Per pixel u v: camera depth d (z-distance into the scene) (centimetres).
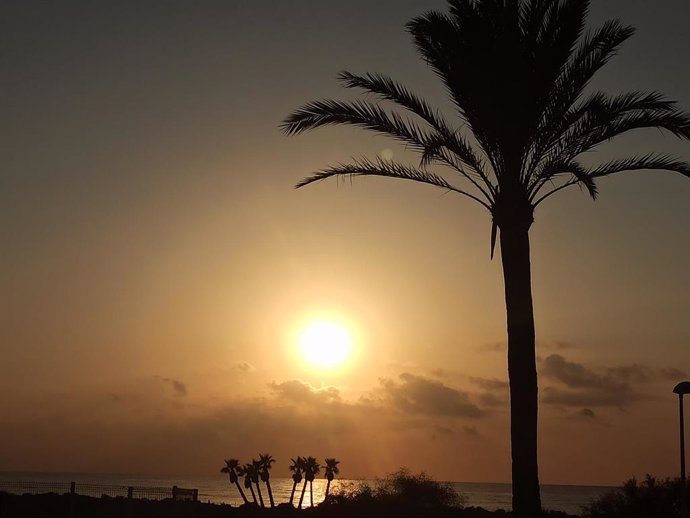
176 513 2633
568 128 2114
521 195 2073
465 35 2133
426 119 2172
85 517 2538
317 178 2286
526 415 1978
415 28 2153
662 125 2097
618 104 2078
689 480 2570
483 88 2072
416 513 3284
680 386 2053
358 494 3575
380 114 2175
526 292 2033
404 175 2245
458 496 3616
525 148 2119
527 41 2139
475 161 2145
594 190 2178
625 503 2627
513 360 2005
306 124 2198
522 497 1947
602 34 2138
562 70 2131
